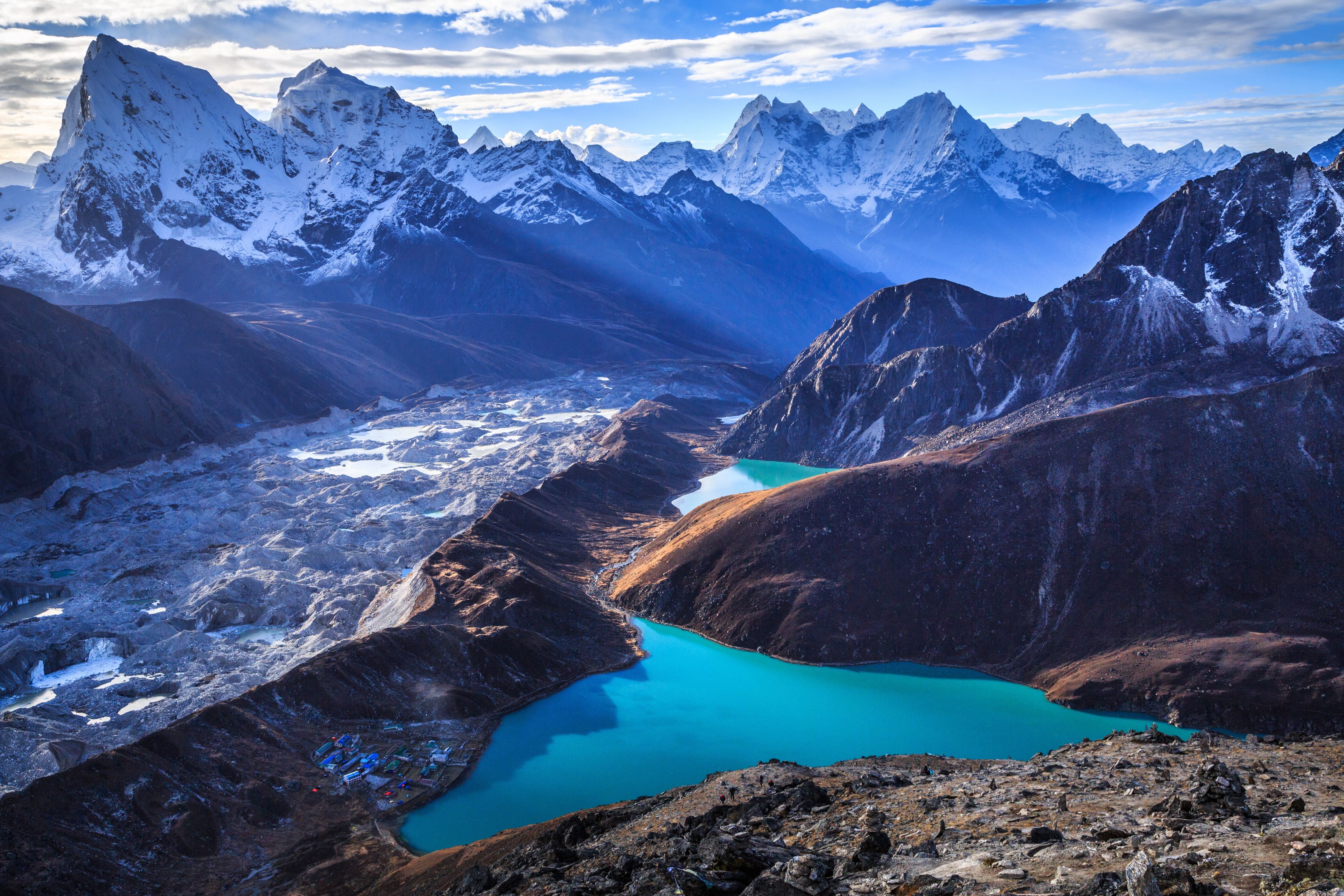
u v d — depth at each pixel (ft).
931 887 102.73
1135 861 88.74
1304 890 80.38
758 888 114.42
